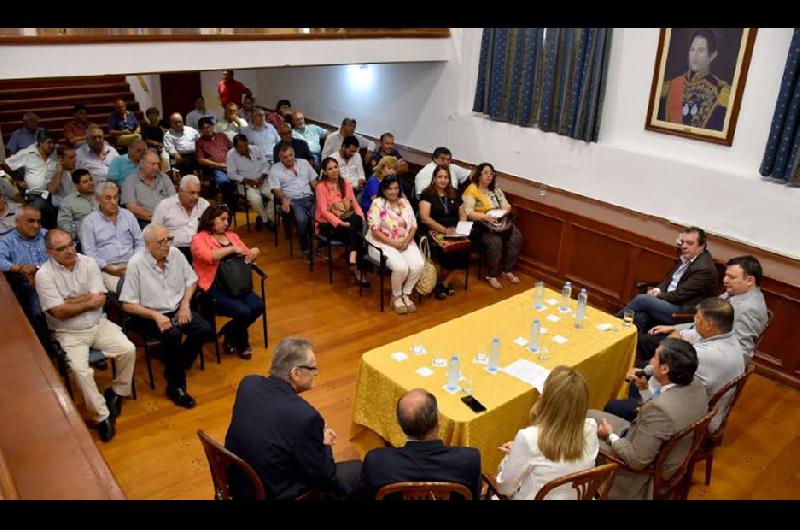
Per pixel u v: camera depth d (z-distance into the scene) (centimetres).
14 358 289
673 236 504
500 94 638
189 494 327
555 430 246
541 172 627
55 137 871
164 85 1023
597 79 551
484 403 308
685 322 429
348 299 551
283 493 248
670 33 504
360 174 670
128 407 397
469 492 228
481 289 583
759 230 484
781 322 443
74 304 359
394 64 746
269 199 671
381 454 237
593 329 389
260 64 551
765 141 473
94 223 450
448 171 570
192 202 495
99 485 216
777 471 365
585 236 553
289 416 242
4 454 229
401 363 341
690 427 271
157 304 401
